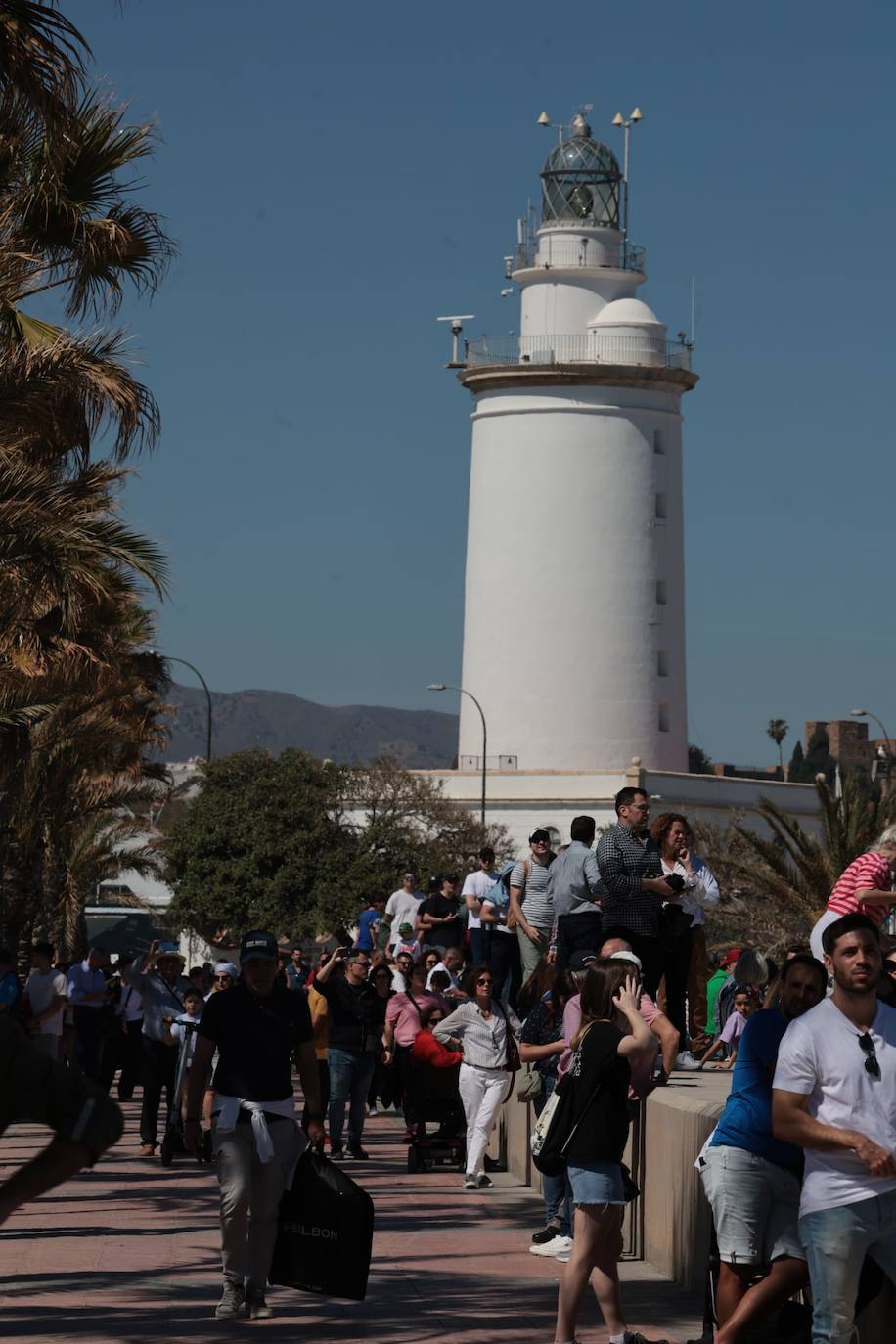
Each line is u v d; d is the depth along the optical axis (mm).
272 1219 12258
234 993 12422
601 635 74125
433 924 27844
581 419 74438
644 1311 13023
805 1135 8750
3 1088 5879
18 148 20062
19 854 38000
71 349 20375
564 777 73375
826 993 10172
